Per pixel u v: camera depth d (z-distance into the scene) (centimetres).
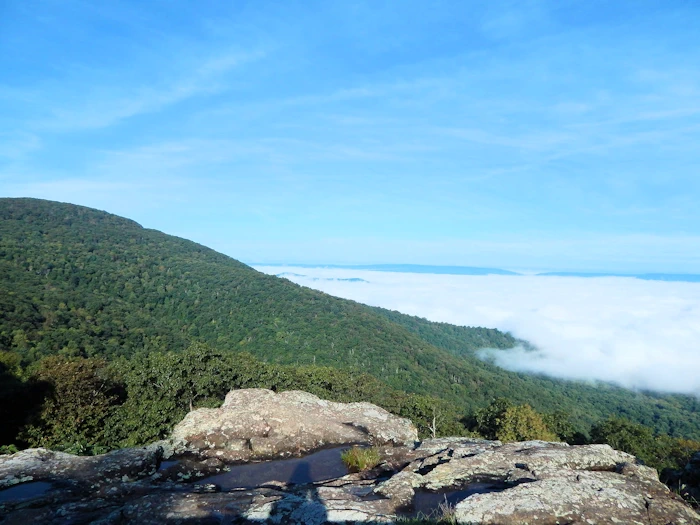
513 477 712
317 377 4253
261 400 1133
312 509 598
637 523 559
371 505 621
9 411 2238
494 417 4450
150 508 605
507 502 589
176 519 577
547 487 630
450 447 922
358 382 4544
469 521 560
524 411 3950
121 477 771
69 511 618
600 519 561
